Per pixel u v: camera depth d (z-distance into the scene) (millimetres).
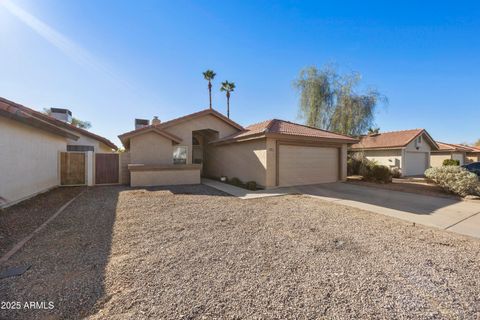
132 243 4531
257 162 12852
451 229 5590
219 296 2770
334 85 21438
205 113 17250
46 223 5816
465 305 2641
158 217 6461
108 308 2541
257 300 2693
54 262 3678
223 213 6973
